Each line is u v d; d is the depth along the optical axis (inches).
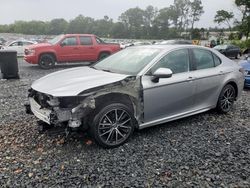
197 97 198.2
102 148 158.1
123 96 162.2
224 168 138.9
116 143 159.6
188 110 195.5
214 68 211.6
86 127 153.8
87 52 571.8
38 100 166.9
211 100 211.5
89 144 162.9
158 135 178.2
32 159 145.1
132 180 127.2
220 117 217.9
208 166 140.5
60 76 175.8
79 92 143.5
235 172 135.4
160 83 171.8
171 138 173.9
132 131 167.0
